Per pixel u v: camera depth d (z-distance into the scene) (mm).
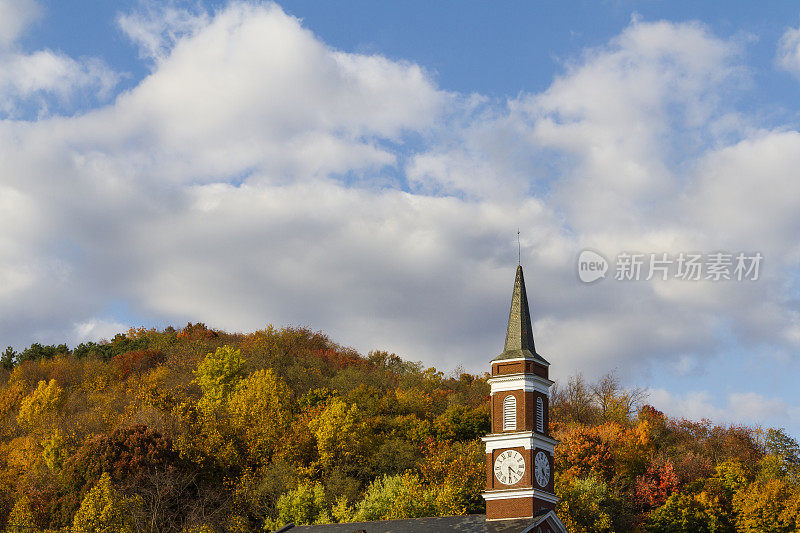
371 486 89875
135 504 83125
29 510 87688
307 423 103688
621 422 128250
